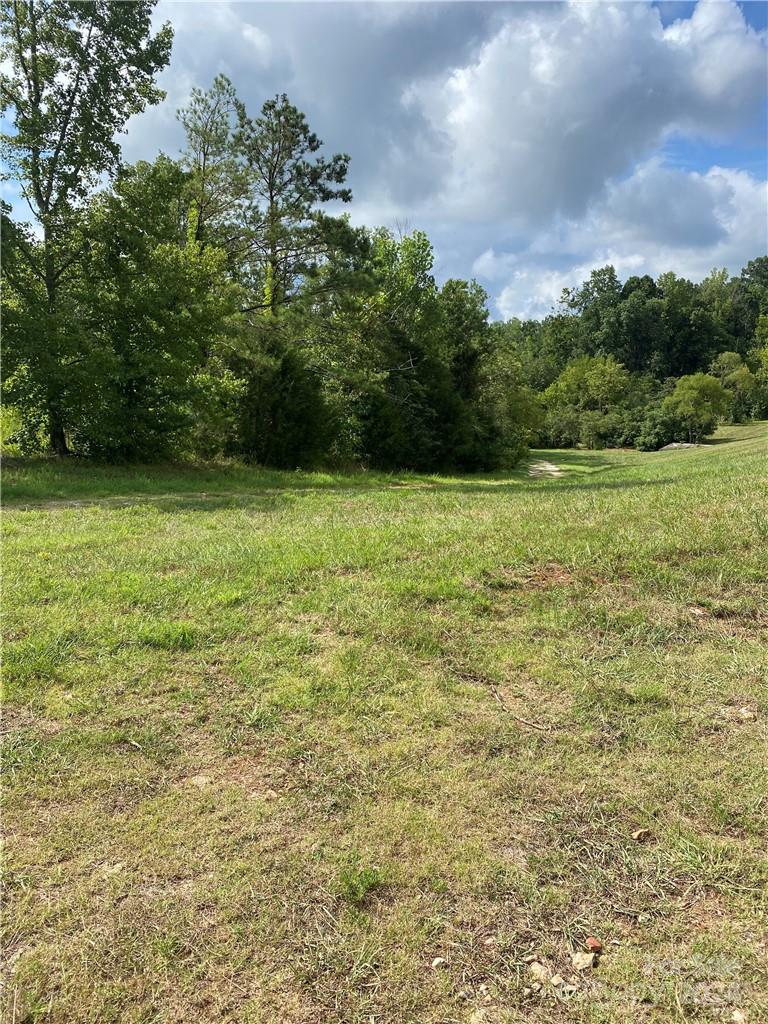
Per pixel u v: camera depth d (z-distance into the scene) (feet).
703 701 10.73
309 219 76.38
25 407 50.60
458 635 13.42
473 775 9.00
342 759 9.39
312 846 7.69
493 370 126.00
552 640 13.14
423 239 110.63
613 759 9.29
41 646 12.78
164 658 12.52
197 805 8.43
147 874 7.29
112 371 50.19
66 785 8.82
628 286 341.62
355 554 19.01
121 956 6.30
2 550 20.89
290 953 6.32
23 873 7.27
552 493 36.81
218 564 18.47
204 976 6.12
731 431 214.90
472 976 6.11
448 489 51.06
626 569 16.40
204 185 75.56
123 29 51.75
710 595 14.78
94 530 25.43
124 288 52.01
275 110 74.02
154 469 54.70
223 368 67.97
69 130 52.49
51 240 51.47
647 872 7.26
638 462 134.72
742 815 8.06
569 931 6.56
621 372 239.30
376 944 6.40
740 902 6.84
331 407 76.64
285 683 11.55
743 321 328.49
